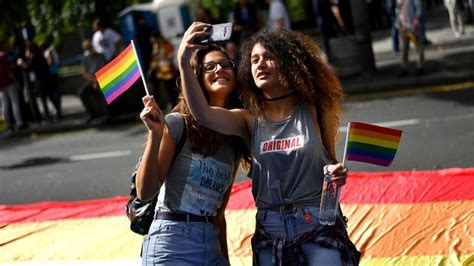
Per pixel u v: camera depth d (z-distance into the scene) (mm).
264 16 17312
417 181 7031
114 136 13883
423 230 6094
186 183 4000
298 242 3844
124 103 15344
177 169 4008
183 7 16547
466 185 6828
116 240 6711
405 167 8531
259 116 3977
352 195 6949
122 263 6227
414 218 6328
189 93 3854
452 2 17344
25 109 16875
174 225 3979
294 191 3877
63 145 13828
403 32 13836
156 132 3809
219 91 4090
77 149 13094
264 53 3963
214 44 3893
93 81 15359
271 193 3912
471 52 15352
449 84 13375
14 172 11789
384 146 3900
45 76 16391
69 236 6945
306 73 3932
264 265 3939
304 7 22500
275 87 3965
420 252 5758
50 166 11828
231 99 4230
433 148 9164
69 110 17984
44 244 6832
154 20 17531
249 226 6641
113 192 9383
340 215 3953
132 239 6684
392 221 6336
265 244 3934
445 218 6230
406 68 14070
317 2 15039
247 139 4078
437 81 13531
